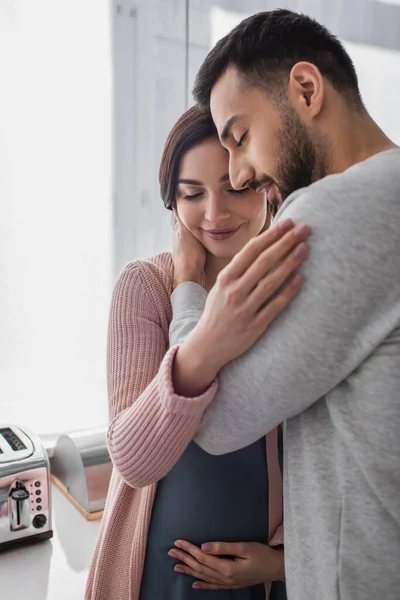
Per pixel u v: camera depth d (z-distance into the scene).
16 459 1.25
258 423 0.60
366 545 0.57
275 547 0.85
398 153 0.59
